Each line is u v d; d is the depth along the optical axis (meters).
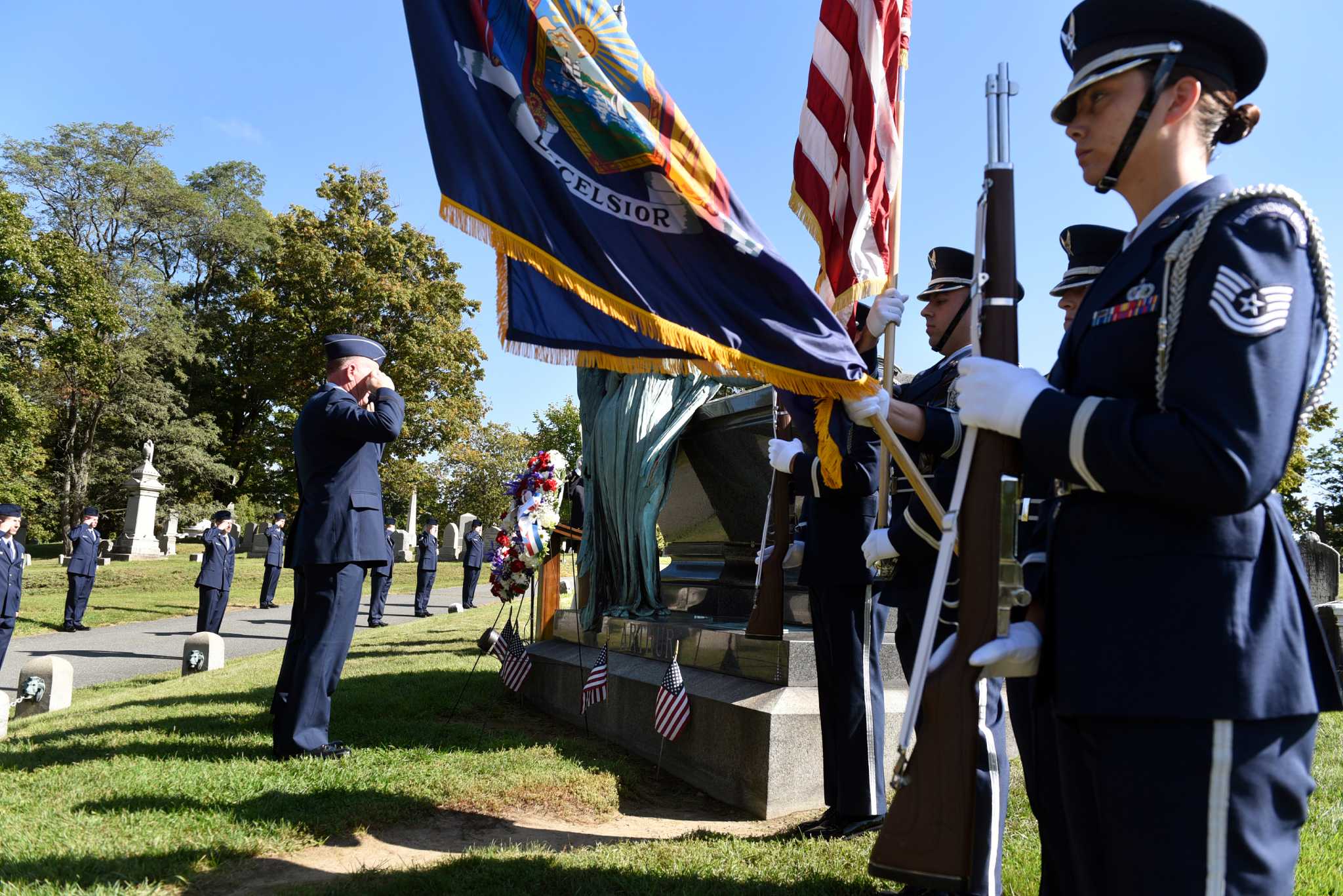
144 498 39.59
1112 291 1.96
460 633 15.17
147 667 13.80
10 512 13.80
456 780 4.90
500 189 3.07
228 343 52.69
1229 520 1.73
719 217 3.11
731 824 4.59
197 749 5.61
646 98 3.21
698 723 5.33
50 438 49.72
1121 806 1.72
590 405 8.14
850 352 3.04
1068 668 1.81
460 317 46.31
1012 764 5.35
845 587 4.26
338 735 6.05
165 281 50.25
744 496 7.11
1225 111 1.98
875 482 4.15
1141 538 1.78
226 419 54.12
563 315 3.31
